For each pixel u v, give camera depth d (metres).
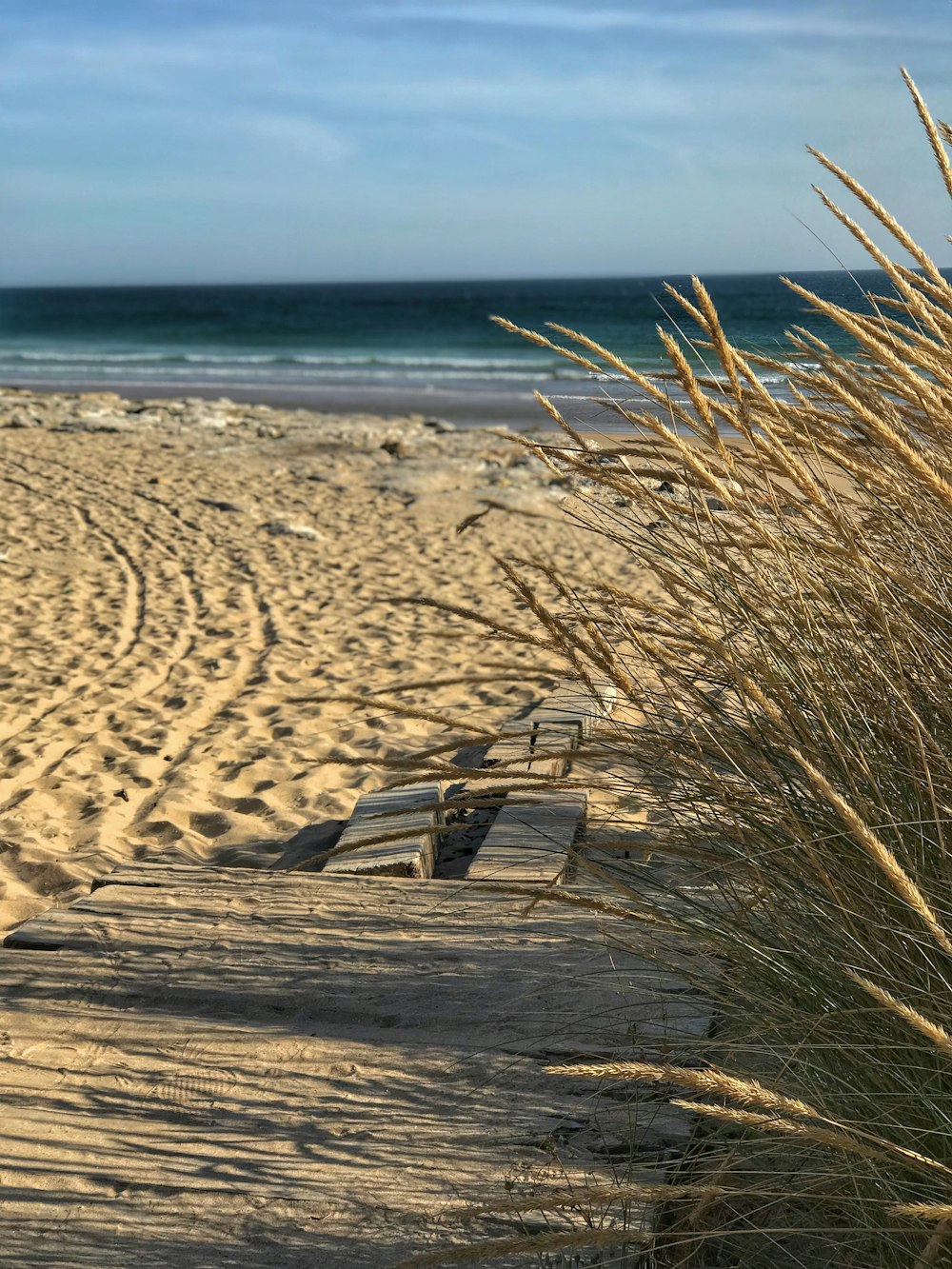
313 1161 1.98
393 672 6.51
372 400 25.78
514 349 43.91
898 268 1.64
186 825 4.47
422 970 2.58
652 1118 2.00
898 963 1.58
